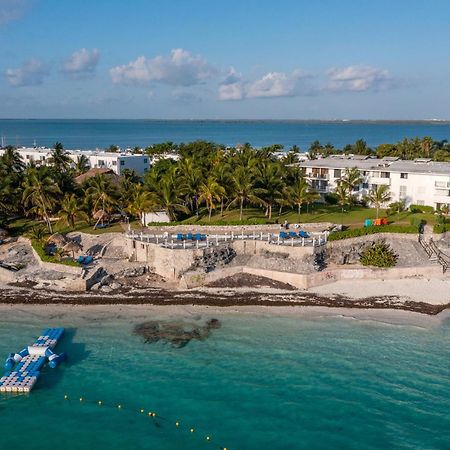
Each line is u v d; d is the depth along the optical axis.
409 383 45.78
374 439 38.62
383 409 42.12
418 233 76.69
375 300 63.44
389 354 50.88
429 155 154.88
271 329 56.47
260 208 96.50
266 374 47.50
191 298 64.12
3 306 62.78
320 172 104.88
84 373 48.06
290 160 125.81
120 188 90.19
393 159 116.88
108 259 74.62
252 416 41.59
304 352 51.38
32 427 40.84
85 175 113.94
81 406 43.44
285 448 37.88
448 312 60.50
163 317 59.56
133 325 57.66
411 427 39.91
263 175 85.94
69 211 82.56
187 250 69.62
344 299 63.75
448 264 71.44
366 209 96.56
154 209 88.19
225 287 67.31
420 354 50.88
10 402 44.09
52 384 46.41
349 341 53.62
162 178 88.88
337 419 41.03
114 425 40.94
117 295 65.19
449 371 47.72
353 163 106.75
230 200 90.81
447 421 40.56
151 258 72.81
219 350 51.91
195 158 108.19
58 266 71.19
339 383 45.88
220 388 45.44
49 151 151.12
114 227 86.12
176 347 52.62
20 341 54.31
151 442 38.94
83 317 59.69
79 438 39.53
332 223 83.94
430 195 93.62
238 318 59.25
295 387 45.38
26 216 96.88
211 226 81.31
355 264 71.12
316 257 70.44
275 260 69.88
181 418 41.56
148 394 44.75
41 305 63.00
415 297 64.12
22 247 80.56
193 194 89.69
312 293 65.38
